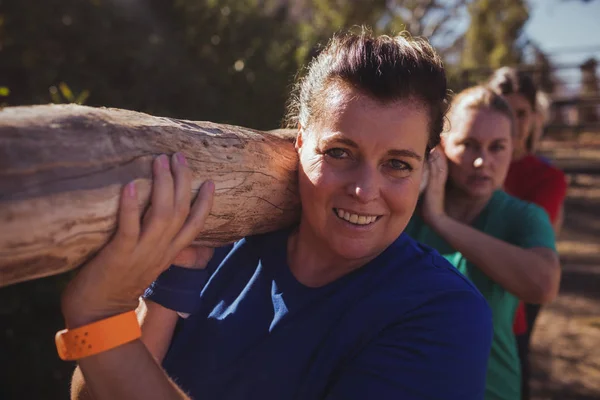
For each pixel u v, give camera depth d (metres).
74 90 4.23
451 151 2.28
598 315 5.46
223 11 5.26
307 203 1.25
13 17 4.22
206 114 4.82
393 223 1.22
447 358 1.17
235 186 1.22
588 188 11.37
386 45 1.18
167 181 1.01
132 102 4.61
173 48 5.03
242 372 1.28
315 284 1.31
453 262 2.21
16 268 0.88
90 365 1.01
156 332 1.40
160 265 1.04
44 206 0.87
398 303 1.22
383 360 1.18
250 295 1.35
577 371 4.38
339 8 11.59
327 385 1.23
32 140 0.87
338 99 1.17
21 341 2.78
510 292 2.08
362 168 1.18
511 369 2.18
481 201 2.30
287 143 1.46
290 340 1.26
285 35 5.53
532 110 3.12
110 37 4.69
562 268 6.84
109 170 0.95
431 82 1.17
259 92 5.07
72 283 1.01
